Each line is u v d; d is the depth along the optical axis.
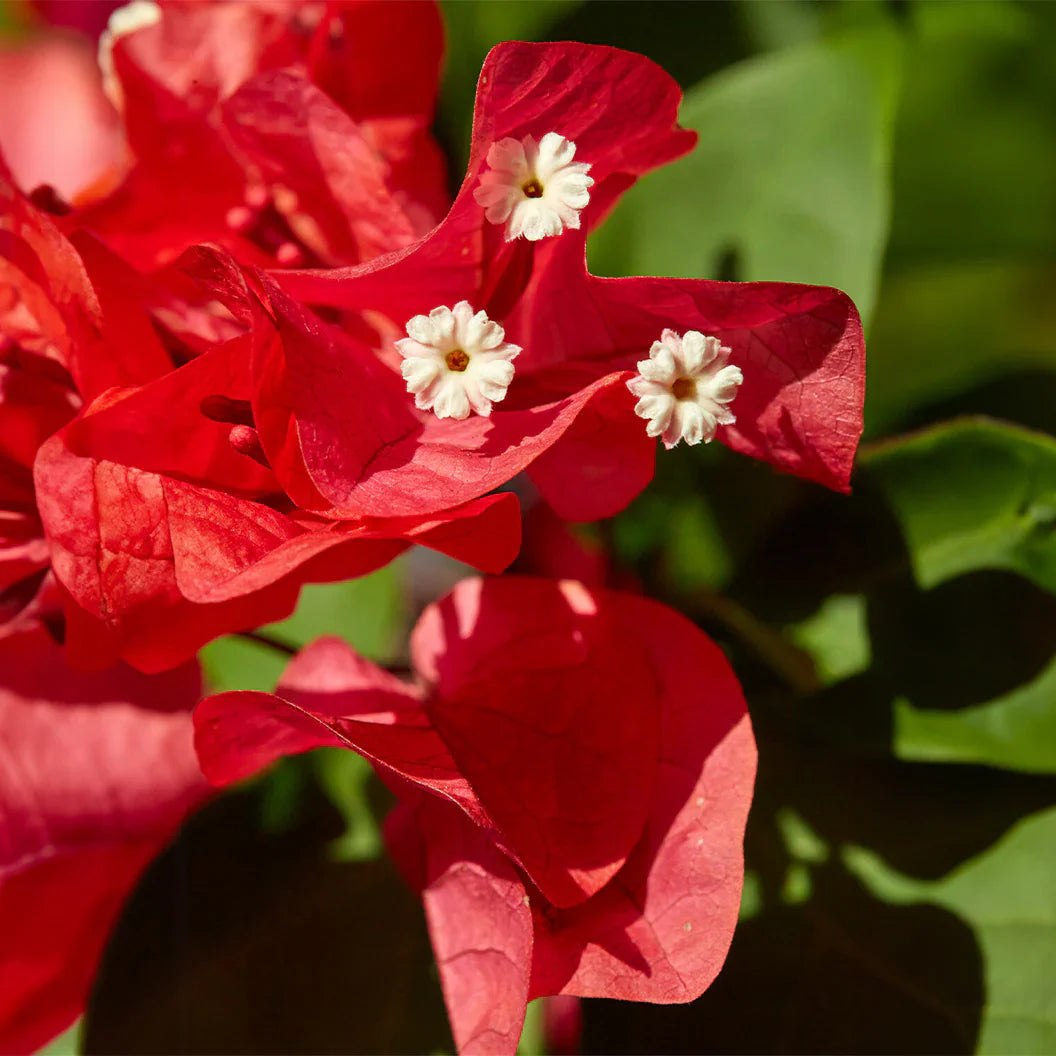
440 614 0.30
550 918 0.28
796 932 0.29
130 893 0.30
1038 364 0.32
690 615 0.31
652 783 0.28
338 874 0.30
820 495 0.30
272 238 0.29
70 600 0.27
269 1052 0.29
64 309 0.28
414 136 0.30
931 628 0.30
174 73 0.30
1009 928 0.29
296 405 0.27
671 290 0.28
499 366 0.28
